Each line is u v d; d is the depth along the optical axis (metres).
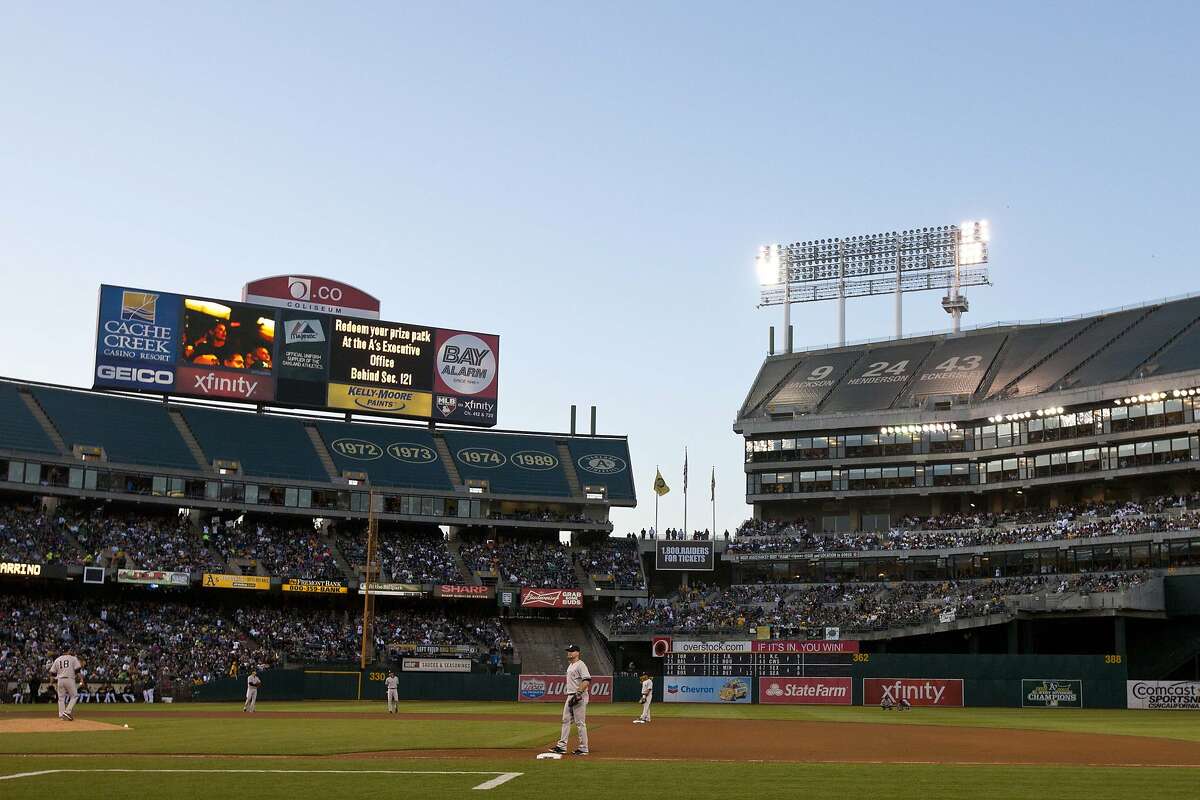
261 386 99.06
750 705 78.31
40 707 63.06
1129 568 92.38
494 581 101.50
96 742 32.22
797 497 115.88
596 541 110.69
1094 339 110.06
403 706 69.19
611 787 20.34
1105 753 33.81
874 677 78.31
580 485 109.19
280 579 91.50
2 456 87.12
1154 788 20.75
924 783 21.55
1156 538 91.31
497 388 107.50
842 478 114.56
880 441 113.25
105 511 95.44
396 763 24.95
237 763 24.56
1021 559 99.25
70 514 91.00
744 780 21.89
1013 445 106.62
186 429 99.25
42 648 77.81
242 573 92.19
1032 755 32.53
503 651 95.88
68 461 89.81
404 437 108.81
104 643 81.50
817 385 121.25
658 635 97.31
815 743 37.25
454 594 97.19
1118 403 99.94
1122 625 84.81
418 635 95.81
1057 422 103.94
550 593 98.94
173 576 86.56
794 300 130.75
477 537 107.94
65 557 85.12
